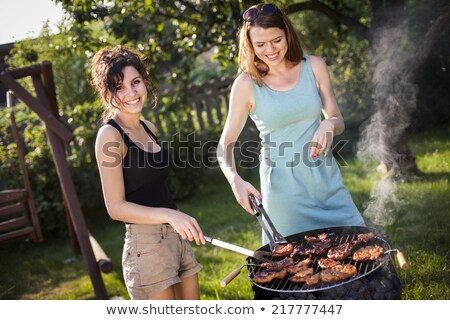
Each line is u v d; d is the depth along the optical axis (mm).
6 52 5914
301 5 5734
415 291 3373
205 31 5363
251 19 2652
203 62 11828
